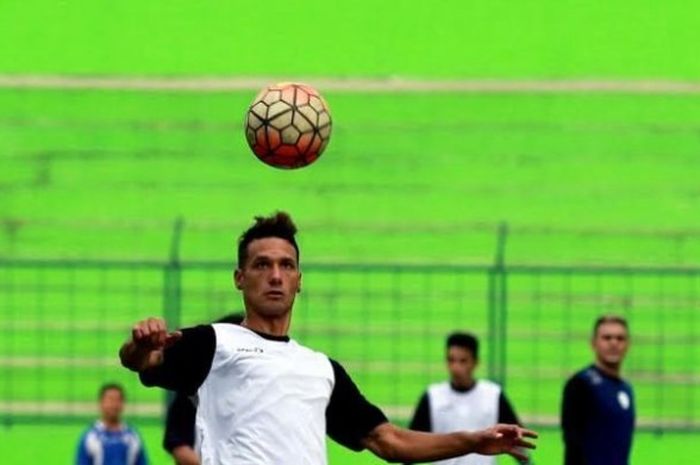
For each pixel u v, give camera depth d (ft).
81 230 202.59
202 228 203.21
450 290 200.44
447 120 213.46
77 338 197.47
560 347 197.36
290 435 70.33
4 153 208.85
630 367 197.36
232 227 203.31
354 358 197.67
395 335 198.80
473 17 217.15
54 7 216.74
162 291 200.64
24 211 204.23
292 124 89.10
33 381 195.00
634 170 208.64
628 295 200.03
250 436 70.23
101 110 213.25
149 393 195.00
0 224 202.39
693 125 212.23
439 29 217.15
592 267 183.93
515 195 206.28
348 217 204.85
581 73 215.72
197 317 199.31
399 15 217.56
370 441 73.20
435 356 198.29
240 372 71.00
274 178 208.23
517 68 216.54
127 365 69.62
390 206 205.67
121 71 215.92
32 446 187.32
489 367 187.11
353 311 199.72
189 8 217.56
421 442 72.64
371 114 213.46
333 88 215.10
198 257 201.36
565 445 135.03
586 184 207.51
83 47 216.54
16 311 199.52
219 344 71.31
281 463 69.92
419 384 196.44
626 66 215.92
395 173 208.23
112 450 160.15
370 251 202.08
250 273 72.59
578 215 204.64
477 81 215.72
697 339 198.59
